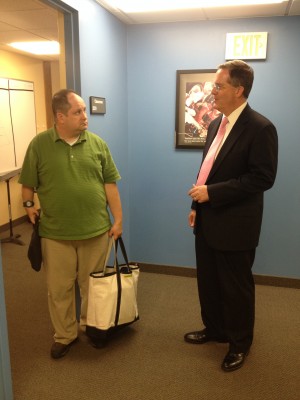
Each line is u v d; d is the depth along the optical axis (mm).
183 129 3062
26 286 3139
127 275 2168
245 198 1867
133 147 3211
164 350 2203
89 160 2027
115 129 2893
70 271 2119
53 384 1911
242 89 1812
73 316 2209
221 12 2656
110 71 2729
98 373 1996
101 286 2078
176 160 3148
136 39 3010
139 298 2875
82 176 2012
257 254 3115
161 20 2875
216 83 1851
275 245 3066
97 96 2521
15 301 2855
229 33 2814
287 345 2258
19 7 2793
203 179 1995
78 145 2008
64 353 2146
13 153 4867
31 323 2520
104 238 2174
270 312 2674
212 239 1936
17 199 5113
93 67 2441
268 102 2855
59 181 1976
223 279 1984
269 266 3115
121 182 3104
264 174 1781
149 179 3238
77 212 2020
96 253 2156
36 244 2047
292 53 2754
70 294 2164
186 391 1864
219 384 1911
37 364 2072
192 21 2875
